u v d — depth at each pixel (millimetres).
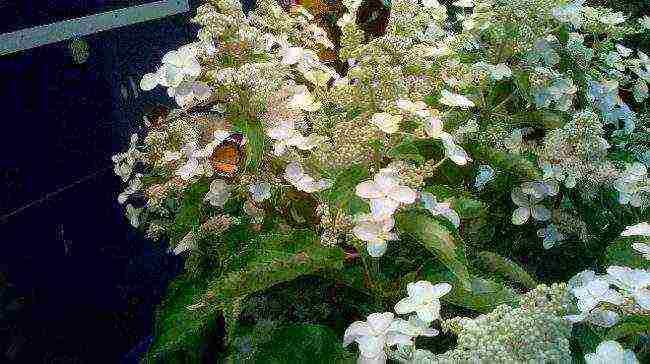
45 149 671
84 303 753
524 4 563
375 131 427
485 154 534
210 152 481
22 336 669
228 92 476
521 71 583
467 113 553
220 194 506
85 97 715
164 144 536
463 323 365
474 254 495
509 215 599
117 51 751
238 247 507
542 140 640
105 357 790
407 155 450
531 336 340
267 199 511
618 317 361
